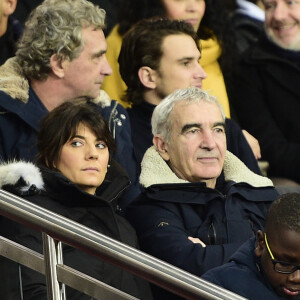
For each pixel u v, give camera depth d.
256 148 22.62
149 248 17.12
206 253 16.67
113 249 13.71
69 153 16.78
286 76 24.75
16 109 18.56
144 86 20.81
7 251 14.41
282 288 14.22
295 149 24.14
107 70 19.91
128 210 17.69
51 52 19.30
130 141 19.91
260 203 18.05
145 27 20.97
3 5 21.58
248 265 14.67
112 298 13.88
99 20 19.75
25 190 16.05
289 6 24.95
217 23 24.34
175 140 17.84
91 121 16.89
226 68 24.58
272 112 24.75
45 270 14.11
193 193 17.62
